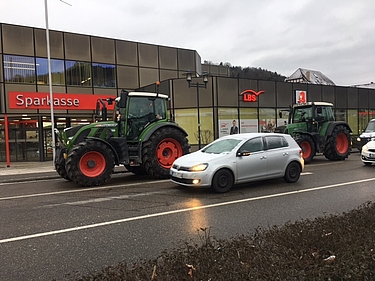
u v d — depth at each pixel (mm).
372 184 8984
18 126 20656
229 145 8805
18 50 19281
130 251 4391
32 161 20500
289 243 3271
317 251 2998
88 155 9703
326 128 15320
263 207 6668
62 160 10602
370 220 3861
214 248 3322
